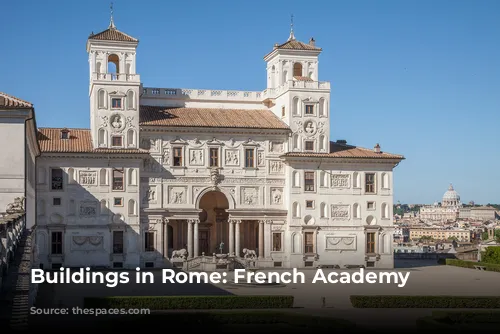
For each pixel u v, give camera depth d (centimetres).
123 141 11638
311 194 12231
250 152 12175
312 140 12344
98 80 11638
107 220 11438
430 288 9350
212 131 11956
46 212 11275
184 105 12825
